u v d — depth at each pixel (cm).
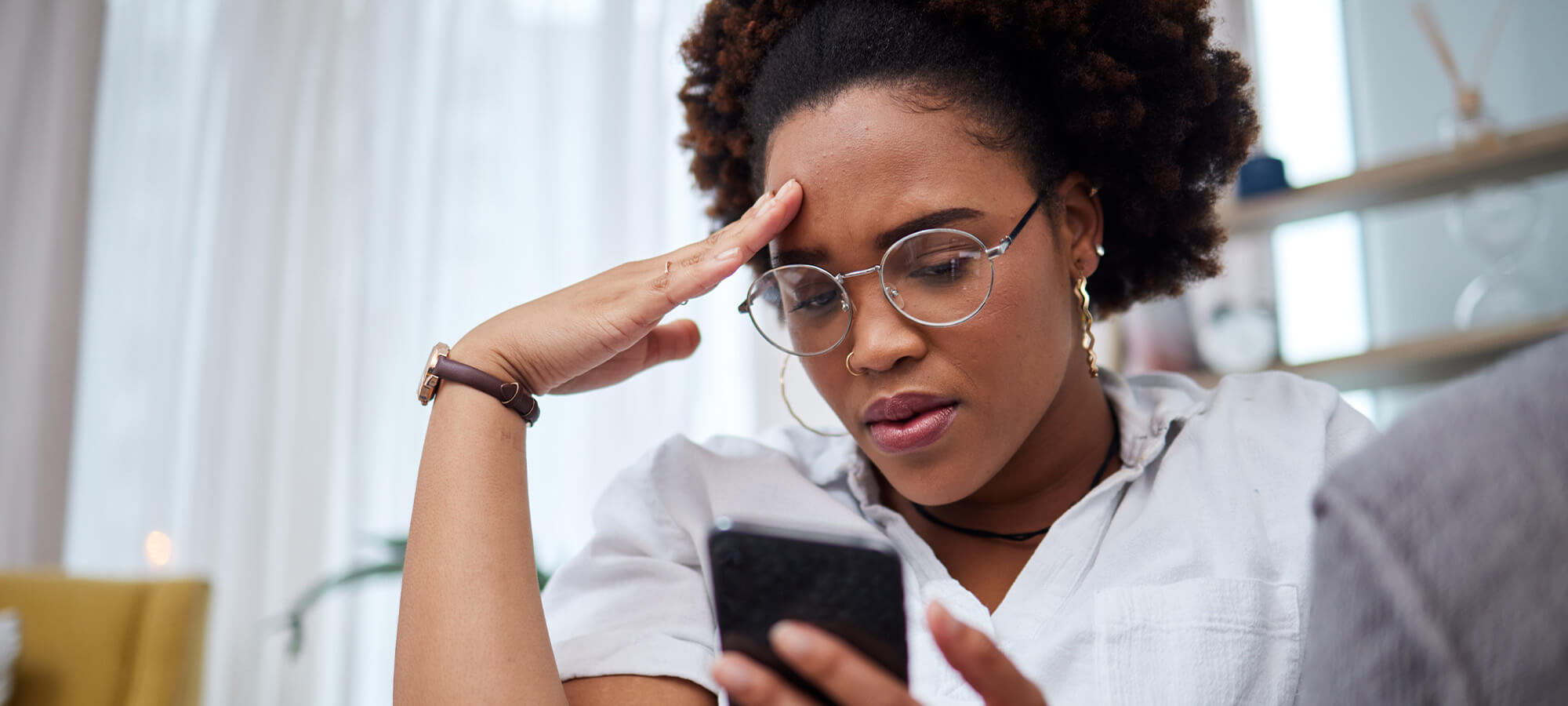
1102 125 89
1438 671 33
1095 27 89
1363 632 35
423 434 298
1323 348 229
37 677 223
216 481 298
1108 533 83
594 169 303
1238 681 72
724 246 84
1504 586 33
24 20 312
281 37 317
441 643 70
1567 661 32
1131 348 229
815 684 49
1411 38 232
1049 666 75
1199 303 228
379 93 314
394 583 292
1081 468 89
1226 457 83
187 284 310
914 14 84
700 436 283
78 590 231
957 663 47
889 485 94
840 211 79
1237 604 75
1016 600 81
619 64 303
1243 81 99
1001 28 84
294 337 303
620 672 80
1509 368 37
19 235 305
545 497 287
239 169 310
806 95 83
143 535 300
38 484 294
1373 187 207
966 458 79
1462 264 221
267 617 292
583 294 86
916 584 86
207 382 302
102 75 317
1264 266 228
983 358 78
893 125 79
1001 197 81
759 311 91
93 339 310
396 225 305
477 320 303
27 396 297
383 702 288
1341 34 239
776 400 281
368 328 301
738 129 103
